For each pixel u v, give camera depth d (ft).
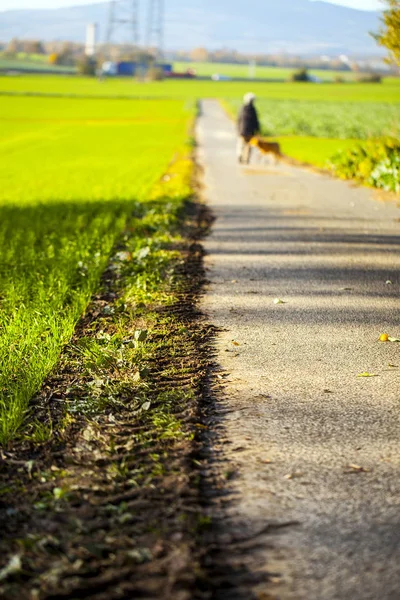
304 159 124.36
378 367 23.80
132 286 34.88
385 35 82.99
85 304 31.04
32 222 60.59
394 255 43.65
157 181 93.25
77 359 24.34
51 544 13.37
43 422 19.30
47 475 16.17
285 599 11.95
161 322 28.86
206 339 26.91
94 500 15.07
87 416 19.58
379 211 63.26
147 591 12.03
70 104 357.82
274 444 17.94
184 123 244.63
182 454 17.16
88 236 49.34
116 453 17.33
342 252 44.62
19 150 162.91
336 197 73.56
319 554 13.23
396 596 11.98
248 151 113.80
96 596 11.92
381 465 16.76
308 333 27.68
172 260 41.75
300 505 14.99
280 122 233.14
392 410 20.11
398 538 13.73
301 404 20.57
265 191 79.15
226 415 19.84
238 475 16.34
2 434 18.04
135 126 234.17
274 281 36.63
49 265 39.52
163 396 20.84
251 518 14.49
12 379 22.29
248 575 12.61
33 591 11.92
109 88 540.11
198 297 33.35
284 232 52.29
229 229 53.88
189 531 13.79
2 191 92.63
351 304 32.12
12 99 380.17
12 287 33.35
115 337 25.95
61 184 98.02
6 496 15.31
